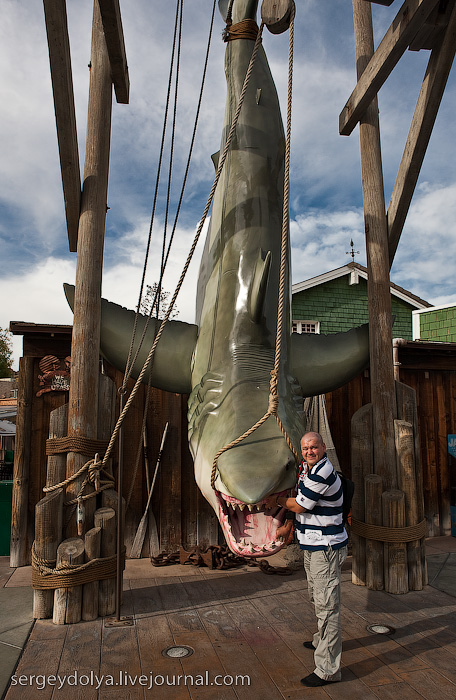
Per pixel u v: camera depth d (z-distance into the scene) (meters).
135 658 3.17
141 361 4.65
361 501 4.70
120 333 4.62
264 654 3.23
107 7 3.73
